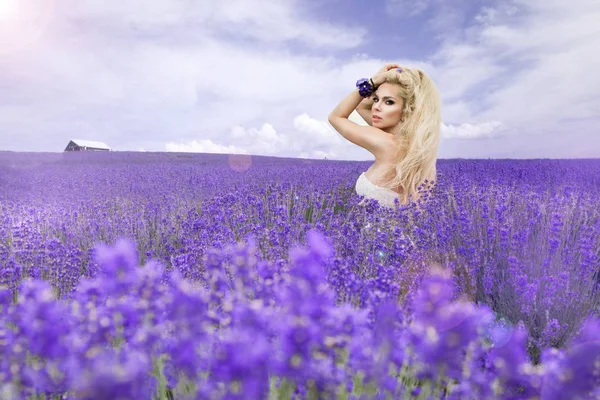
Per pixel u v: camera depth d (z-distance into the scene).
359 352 1.23
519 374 1.28
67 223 5.04
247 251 1.63
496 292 3.18
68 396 1.21
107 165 16.27
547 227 3.69
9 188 9.24
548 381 1.21
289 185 7.00
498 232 3.68
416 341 1.27
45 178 10.98
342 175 8.82
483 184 6.67
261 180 8.74
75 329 1.26
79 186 9.16
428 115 4.41
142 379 0.94
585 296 2.96
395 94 4.49
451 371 1.24
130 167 14.38
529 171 9.51
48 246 3.50
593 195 6.06
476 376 1.26
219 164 16.05
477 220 3.95
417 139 4.33
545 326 2.73
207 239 3.47
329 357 1.17
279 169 11.02
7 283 2.77
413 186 4.35
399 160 4.47
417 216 3.91
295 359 1.07
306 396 1.17
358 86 4.70
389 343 1.30
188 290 1.29
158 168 13.37
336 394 1.15
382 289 1.92
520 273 3.04
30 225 4.43
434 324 1.23
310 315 1.13
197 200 7.10
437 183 4.60
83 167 14.97
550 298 2.79
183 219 4.87
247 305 1.27
